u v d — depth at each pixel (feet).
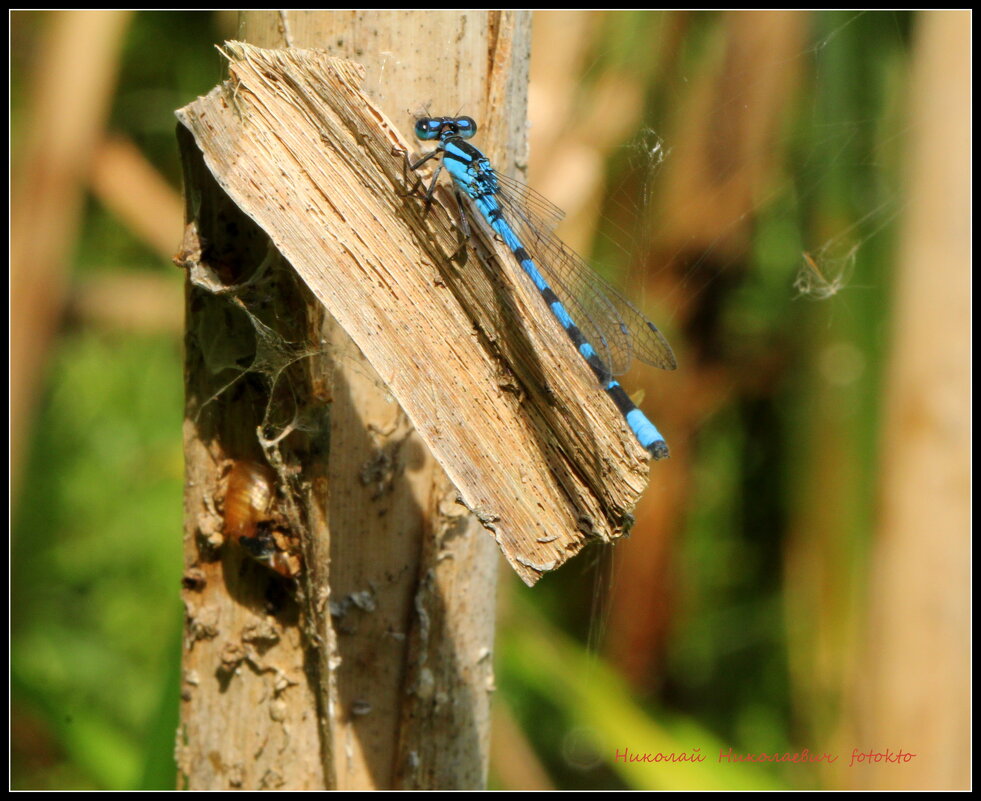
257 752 1.07
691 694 1.39
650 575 1.37
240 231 1.06
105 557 1.36
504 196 1.11
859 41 1.28
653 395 1.35
